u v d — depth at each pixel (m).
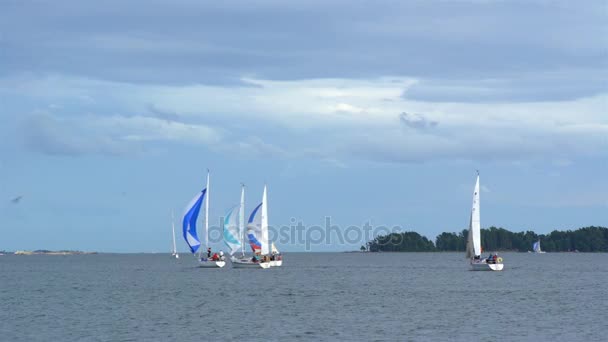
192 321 148.12
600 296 197.50
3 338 129.38
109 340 127.12
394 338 128.75
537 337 129.62
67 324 144.50
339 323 145.38
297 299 190.00
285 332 134.88
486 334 132.62
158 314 158.75
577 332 134.50
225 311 163.75
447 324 144.00
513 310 165.38
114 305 176.50
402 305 175.50
